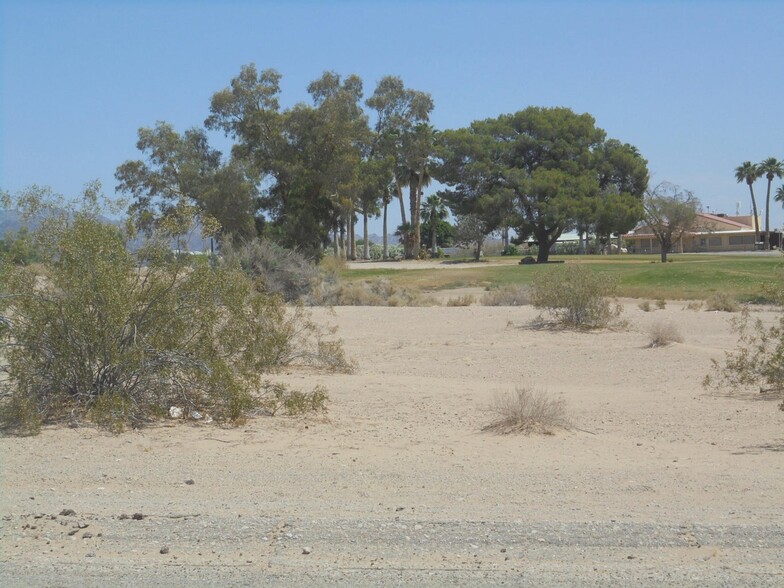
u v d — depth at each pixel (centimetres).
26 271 1020
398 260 8594
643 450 948
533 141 7412
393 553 548
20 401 966
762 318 2519
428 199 10794
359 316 2688
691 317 2542
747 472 813
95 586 493
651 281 4638
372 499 690
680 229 6769
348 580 501
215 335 1108
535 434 1034
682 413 1206
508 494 711
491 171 7300
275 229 6131
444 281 5206
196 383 1080
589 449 951
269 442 948
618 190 7575
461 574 510
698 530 595
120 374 1047
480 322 2477
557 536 580
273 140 6431
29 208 1040
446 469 817
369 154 8488
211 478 762
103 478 752
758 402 1289
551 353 1872
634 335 2105
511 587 491
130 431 977
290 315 2202
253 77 6612
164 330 1054
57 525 602
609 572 514
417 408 1234
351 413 1180
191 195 6309
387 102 8556
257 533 584
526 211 7262
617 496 708
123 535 580
